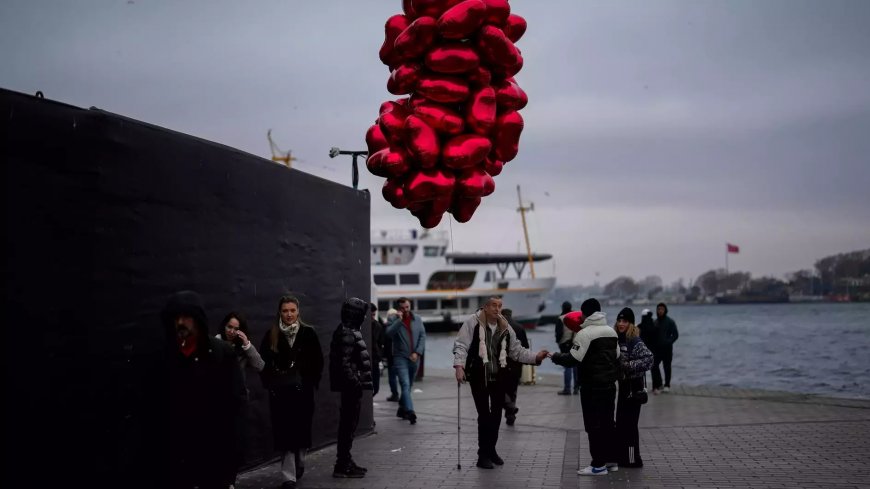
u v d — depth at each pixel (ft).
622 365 28.60
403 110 20.31
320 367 26.63
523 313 232.73
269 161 30.40
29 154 18.98
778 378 85.30
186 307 19.43
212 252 26.37
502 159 20.95
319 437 33.71
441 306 222.48
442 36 18.63
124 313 21.86
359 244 38.83
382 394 56.75
